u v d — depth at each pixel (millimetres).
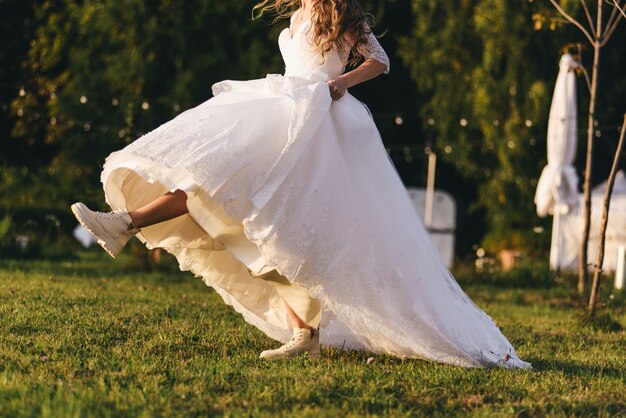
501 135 22766
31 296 7594
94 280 10453
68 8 22297
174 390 4176
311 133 4820
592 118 9766
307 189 4801
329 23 5105
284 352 5270
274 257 4730
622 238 17734
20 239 14984
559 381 4938
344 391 4309
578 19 21625
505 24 22250
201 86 21828
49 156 26359
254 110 4855
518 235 22234
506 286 14883
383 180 5117
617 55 22750
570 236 17984
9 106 23312
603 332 8156
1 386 4012
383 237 5008
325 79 5145
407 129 25641
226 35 22094
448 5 23016
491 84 22594
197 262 5512
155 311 7172
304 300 5262
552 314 9883
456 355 5203
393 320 5023
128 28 21703
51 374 4383
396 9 24359
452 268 16484
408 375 4855
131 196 5152
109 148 21875
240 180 4707
